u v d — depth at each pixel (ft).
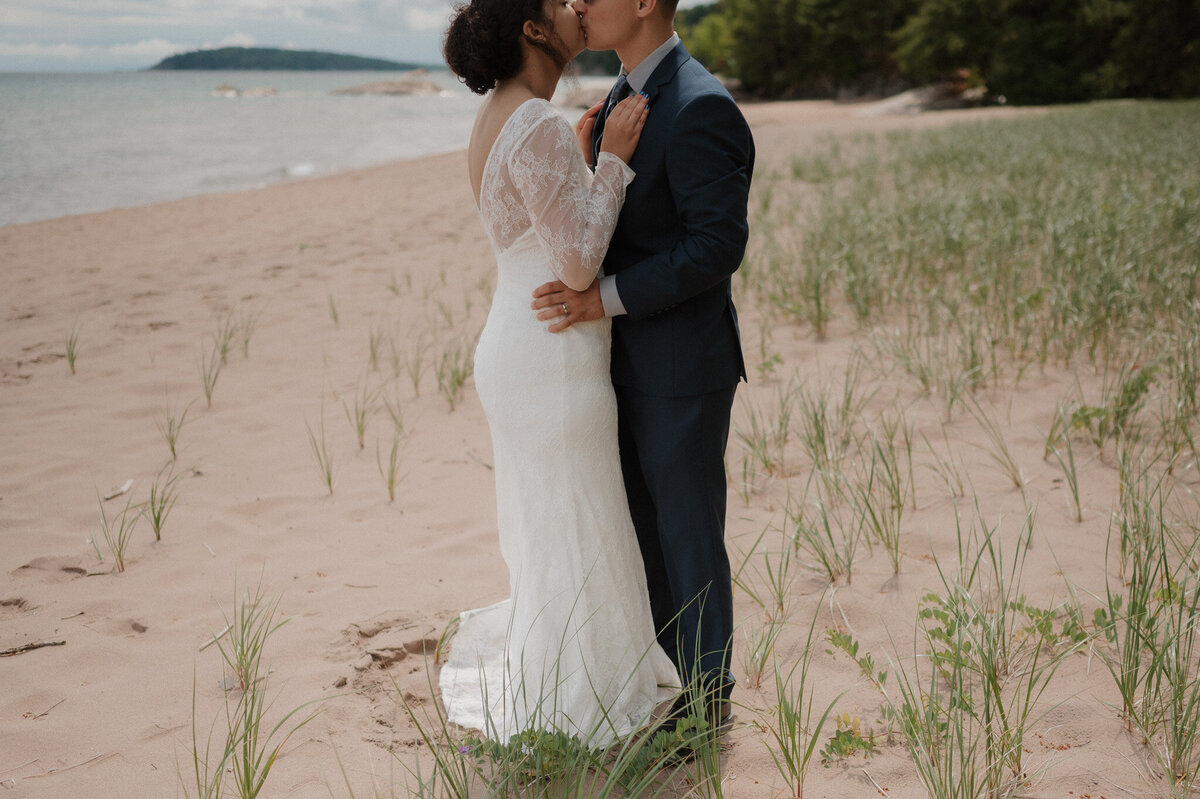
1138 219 23.57
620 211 7.57
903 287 21.34
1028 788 7.06
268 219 40.52
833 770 7.45
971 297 19.49
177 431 15.83
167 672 9.13
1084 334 17.08
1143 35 127.44
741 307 22.16
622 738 7.79
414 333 21.42
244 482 13.87
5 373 19.06
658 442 7.79
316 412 16.74
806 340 19.48
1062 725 7.77
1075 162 39.58
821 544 10.63
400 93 334.44
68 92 273.54
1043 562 10.50
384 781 7.49
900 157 48.67
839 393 16.19
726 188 7.04
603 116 8.12
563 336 7.58
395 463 14.46
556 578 7.97
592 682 7.95
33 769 7.72
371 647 9.41
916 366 16.87
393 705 8.54
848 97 209.46
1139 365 16.11
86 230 38.32
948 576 10.37
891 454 12.38
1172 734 7.34
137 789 7.47
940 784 6.89
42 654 9.48
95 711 8.52
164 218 41.42
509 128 7.18
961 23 148.56
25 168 67.62
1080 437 13.71
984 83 154.51
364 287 26.32
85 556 11.65
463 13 7.36
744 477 12.77
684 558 7.89
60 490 13.62
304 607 10.35
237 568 11.32
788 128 97.14
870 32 201.57
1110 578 10.04
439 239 34.14
